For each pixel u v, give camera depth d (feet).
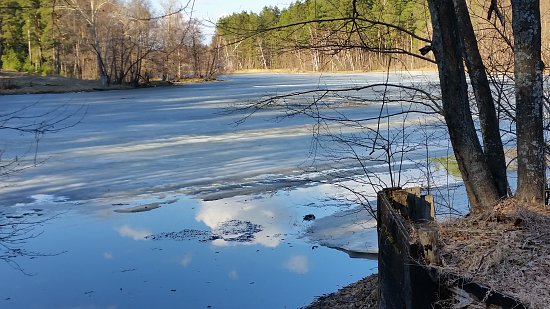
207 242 29.37
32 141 64.90
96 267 26.02
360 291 19.69
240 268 25.41
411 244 11.43
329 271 24.61
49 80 164.76
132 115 92.27
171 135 68.49
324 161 48.08
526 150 15.61
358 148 50.47
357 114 72.49
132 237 30.66
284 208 35.42
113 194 40.65
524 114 15.66
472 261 11.84
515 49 15.84
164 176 46.03
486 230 13.69
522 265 11.57
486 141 17.38
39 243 29.89
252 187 41.42
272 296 21.89
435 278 11.26
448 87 16.20
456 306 10.80
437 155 43.83
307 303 20.88
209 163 50.49
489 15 20.52
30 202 38.75
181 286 23.43
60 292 23.29
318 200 36.76
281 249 27.89
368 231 30.01
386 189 15.14
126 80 166.09
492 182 16.26
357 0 19.77
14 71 170.40
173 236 30.60
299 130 68.59
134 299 22.41
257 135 66.18
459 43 16.08
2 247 29.07
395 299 12.82
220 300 21.88
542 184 15.62
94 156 55.01
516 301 9.97
